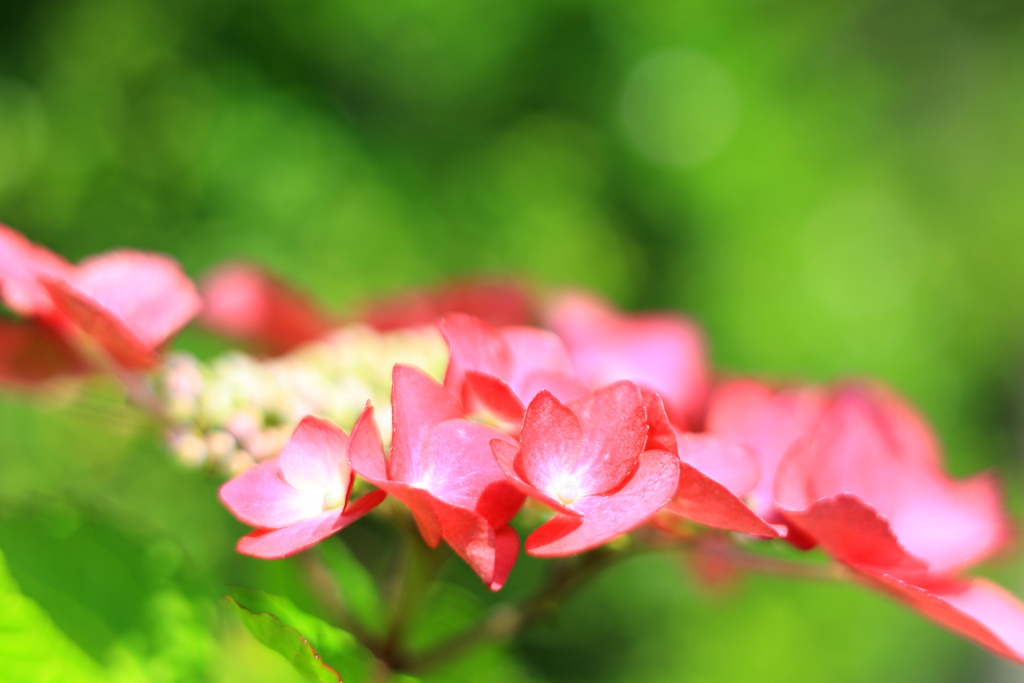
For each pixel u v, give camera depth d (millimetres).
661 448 587
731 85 2443
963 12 3242
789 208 2404
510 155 2297
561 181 2322
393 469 580
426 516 578
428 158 2203
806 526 597
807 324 2309
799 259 2377
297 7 2041
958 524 625
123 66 1987
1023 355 2816
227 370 639
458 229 2145
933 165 2961
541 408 582
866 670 2113
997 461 2525
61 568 620
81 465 1590
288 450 587
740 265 2352
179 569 630
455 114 2268
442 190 2176
